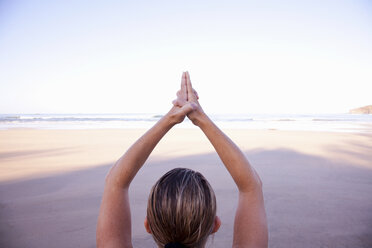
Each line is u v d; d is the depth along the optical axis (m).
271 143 10.22
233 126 23.55
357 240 2.74
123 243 0.80
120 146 9.76
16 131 16.50
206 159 6.90
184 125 25.25
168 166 6.06
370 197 4.00
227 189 4.38
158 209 0.67
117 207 0.83
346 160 6.81
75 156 7.54
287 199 3.90
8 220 3.20
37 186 4.54
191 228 0.66
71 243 2.71
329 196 4.03
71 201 3.82
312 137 12.74
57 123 28.95
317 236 2.82
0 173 5.46
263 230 0.83
